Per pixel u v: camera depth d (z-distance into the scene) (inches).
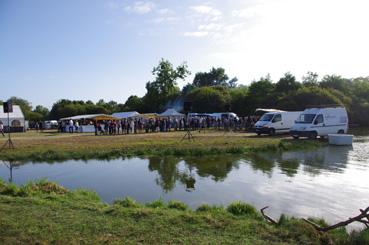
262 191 492.1
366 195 464.8
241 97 2723.9
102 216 320.5
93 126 2155.5
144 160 818.2
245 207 362.9
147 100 3452.3
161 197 467.8
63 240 257.8
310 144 1043.3
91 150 926.4
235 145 986.1
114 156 884.0
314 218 341.4
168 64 3287.4
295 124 1254.3
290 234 271.4
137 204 386.6
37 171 692.1
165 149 932.0
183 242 254.4
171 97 3442.4
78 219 309.9
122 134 1657.2
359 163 729.6
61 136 1619.1
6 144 1118.4
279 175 608.1
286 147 979.9
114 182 573.9
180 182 565.0
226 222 301.1
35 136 1665.8
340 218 368.8
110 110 4010.8
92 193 454.9
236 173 634.8
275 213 387.2
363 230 288.5
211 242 254.1
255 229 284.0
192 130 1878.7
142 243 253.0
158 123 1855.3
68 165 761.6
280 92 2491.4
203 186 532.1
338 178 574.2
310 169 663.1
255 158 821.9
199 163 761.6
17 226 288.8
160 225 292.7
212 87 3250.5
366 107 2070.6
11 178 625.3
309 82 2723.9
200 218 310.7
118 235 269.3
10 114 2448.3
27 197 405.1
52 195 420.2
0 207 350.9
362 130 1779.0
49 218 313.0
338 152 911.7
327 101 1959.9
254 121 1800.0
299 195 466.9
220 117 2135.8
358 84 2469.2
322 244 259.1
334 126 1249.4
